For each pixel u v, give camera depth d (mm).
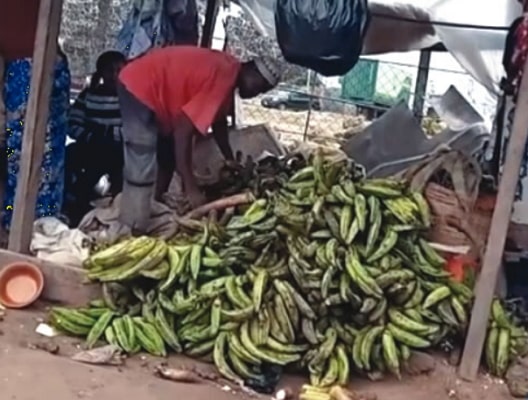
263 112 11250
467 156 4332
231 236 3934
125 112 4758
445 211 4012
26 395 3215
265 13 8062
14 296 4145
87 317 3883
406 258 3844
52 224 4676
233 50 8672
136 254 3908
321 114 11086
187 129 4672
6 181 4930
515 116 3549
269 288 3709
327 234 3746
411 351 3738
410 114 5742
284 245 3822
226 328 3697
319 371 3598
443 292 3811
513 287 4895
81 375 3445
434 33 7770
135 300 3992
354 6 4137
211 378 3590
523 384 3672
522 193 5078
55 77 5023
